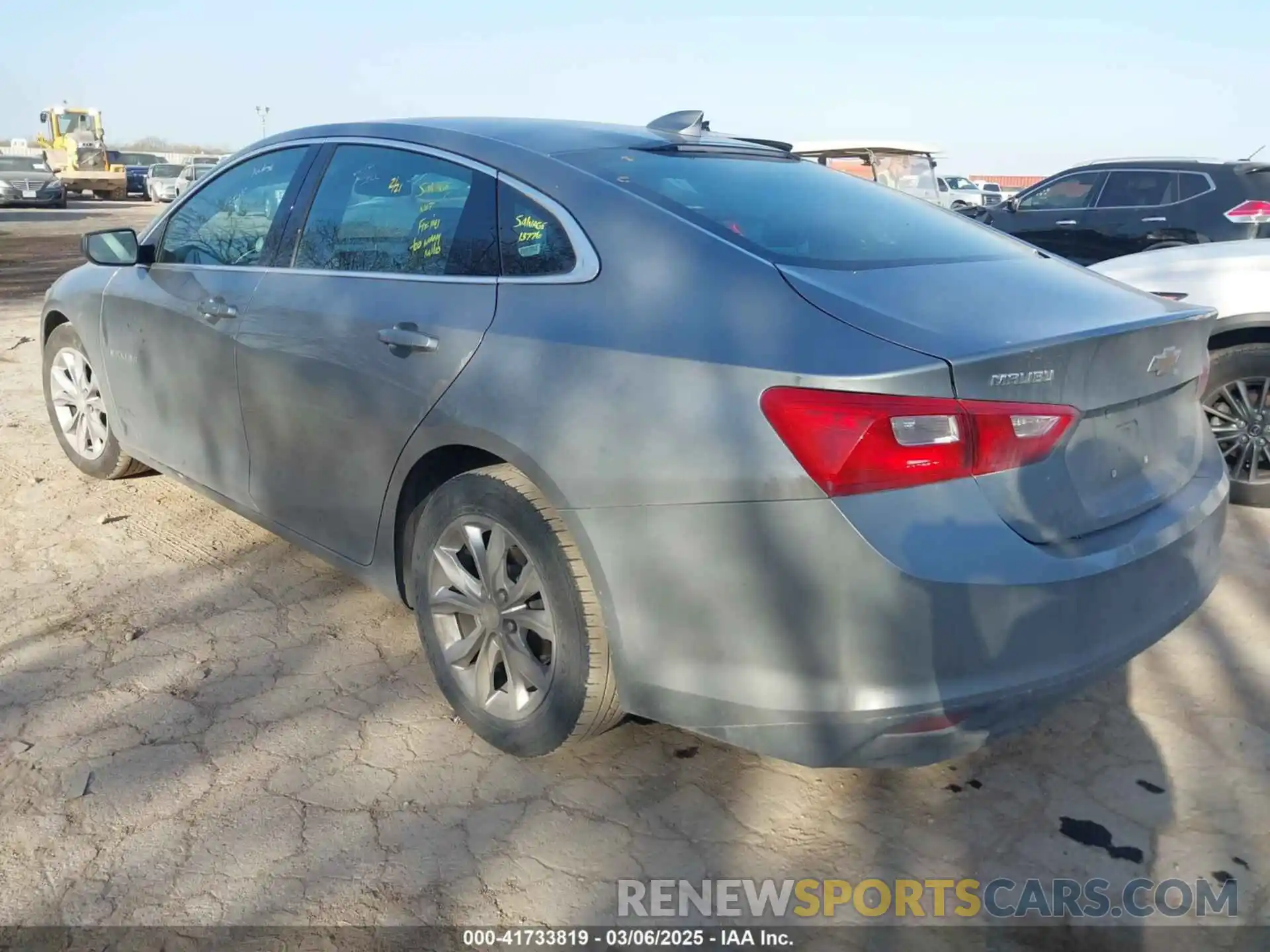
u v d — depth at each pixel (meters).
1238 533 4.67
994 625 2.20
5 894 2.36
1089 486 2.45
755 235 2.68
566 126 3.35
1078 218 9.71
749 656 2.31
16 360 8.08
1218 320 4.93
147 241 4.30
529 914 2.36
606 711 2.64
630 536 2.42
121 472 4.88
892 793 2.81
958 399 2.18
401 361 2.95
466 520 2.84
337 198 3.44
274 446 3.52
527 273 2.79
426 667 3.40
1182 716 3.18
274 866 2.47
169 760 2.86
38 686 3.20
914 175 14.39
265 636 3.57
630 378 2.43
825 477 2.16
